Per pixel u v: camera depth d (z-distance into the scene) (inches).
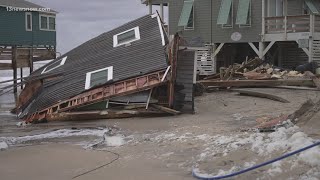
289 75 900.0
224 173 293.6
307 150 294.0
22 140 478.6
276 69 967.0
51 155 382.3
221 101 768.9
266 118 524.1
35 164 352.2
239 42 1145.4
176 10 1240.8
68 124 601.9
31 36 1419.8
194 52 673.6
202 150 367.2
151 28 737.6
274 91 810.2
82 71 700.7
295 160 289.4
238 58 1221.7
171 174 305.7
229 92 899.4
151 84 618.8
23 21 1390.3
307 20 1018.1
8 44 1346.0
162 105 637.3
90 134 506.0
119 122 588.7
